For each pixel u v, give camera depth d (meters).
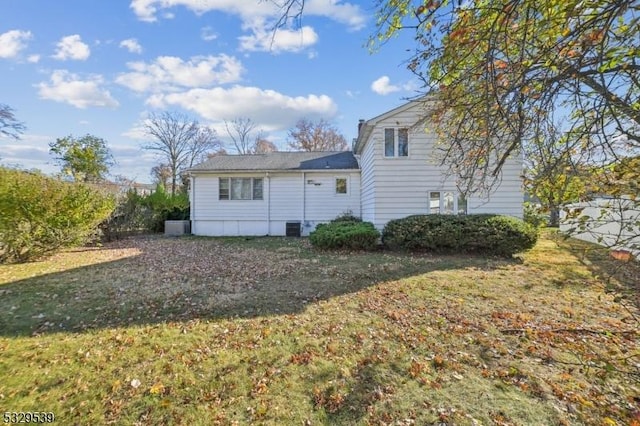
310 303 5.05
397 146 10.86
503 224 8.84
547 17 2.49
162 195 17.92
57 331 4.03
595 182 2.48
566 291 5.55
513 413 2.45
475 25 2.61
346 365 3.18
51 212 8.91
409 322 4.23
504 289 5.68
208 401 2.67
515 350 3.42
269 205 15.55
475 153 3.49
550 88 2.56
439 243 9.27
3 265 8.12
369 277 6.64
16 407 2.59
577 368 3.04
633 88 2.70
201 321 4.34
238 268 7.74
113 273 7.20
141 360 3.30
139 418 2.49
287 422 2.43
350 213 15.00
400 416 2.47
